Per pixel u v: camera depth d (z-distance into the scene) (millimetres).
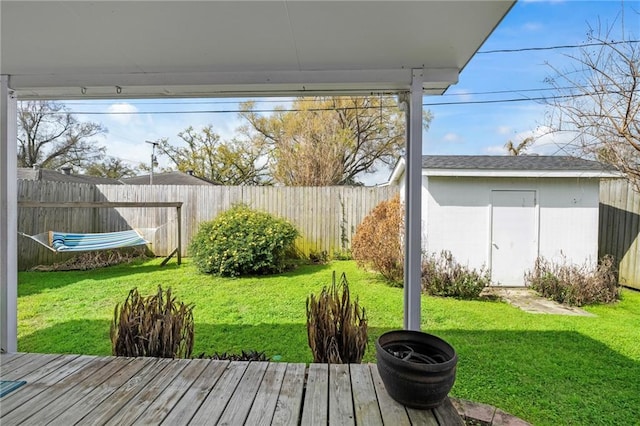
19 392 1956
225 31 2072
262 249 6566
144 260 7910
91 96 3010
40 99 3051
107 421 1681
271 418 1721
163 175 14508
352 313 2746
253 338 3592
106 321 4098
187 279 6199
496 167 5801
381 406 1830
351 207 8164
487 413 2256
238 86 2783
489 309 4691
